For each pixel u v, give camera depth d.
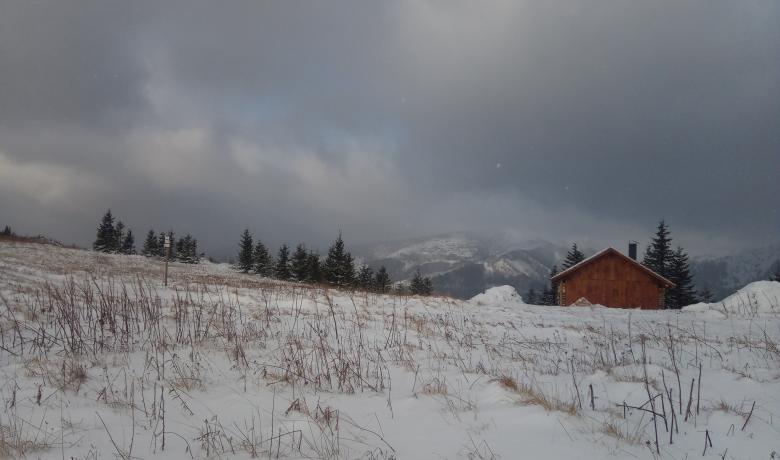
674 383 6.12
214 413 4.97
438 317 13.59
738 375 6.49
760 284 20.05
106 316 8.41
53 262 31.55
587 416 4.87
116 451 3.91
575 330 12.11
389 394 5.71
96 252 53.19
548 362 8.01
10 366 5.87
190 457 3.90
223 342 7.86
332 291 20.48
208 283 20.88
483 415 4.90
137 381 5.73
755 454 4.05
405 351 8.03
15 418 4.35
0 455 3.65
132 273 26.20
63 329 7.37
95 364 6.23
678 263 57.47
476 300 24.30
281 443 4.21
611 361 8.16
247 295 15.77
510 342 9.80
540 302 72.12
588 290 32.84
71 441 4.03
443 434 4.44
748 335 11.96
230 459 3.86
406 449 4.12
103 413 4.70
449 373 6.67
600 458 3.87
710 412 5.03
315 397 5.54
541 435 4.34
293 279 60.69
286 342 8.06
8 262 24.75
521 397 5.35
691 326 14.31
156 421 4.64
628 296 32.56
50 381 5.38
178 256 68.19
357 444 4.25
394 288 25.19
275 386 5.89
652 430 4.61
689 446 4.23
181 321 8.85
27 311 8.83
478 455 3.93
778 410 5.05
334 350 7.82
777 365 7.58
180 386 5.64
